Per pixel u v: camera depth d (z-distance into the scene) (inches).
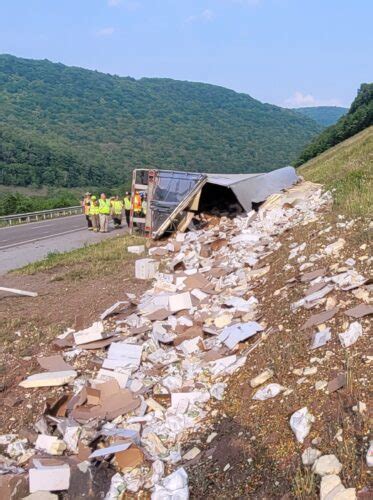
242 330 256.4
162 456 188.4
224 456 176.1
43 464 189.9
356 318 215.9
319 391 182.4
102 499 175.2
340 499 141.6
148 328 299.1
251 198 636.7
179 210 621.9
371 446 151.6
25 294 430.6
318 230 357.4
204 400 213.8
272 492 154.7
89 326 325.4
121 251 586.2
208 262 430.6
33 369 277.1
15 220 1269.7
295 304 254.4
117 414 218.7
